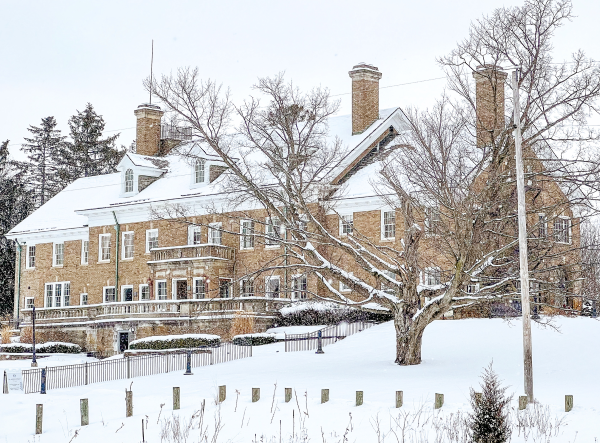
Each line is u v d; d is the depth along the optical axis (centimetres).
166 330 5494
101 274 6569
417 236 3616
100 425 2431
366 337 4528
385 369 3481
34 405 2838
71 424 2514
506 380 3108
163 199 6156
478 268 3684
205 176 6078
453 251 3438
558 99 3419
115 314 5744
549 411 2267
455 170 3591
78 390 3434
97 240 6619
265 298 5278
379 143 5666
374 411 2348
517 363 3538
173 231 6122
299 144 3778
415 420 2208
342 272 3706
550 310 4647
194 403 2666
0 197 8600
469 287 4769
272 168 3841
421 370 3419
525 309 2522
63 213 7100
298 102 3741
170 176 6544
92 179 7406
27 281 7106
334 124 6028
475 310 4844
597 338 4038
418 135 3669
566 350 3794
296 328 5069
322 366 3681
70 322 6028
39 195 10831
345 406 2441
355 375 3309
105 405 2802
